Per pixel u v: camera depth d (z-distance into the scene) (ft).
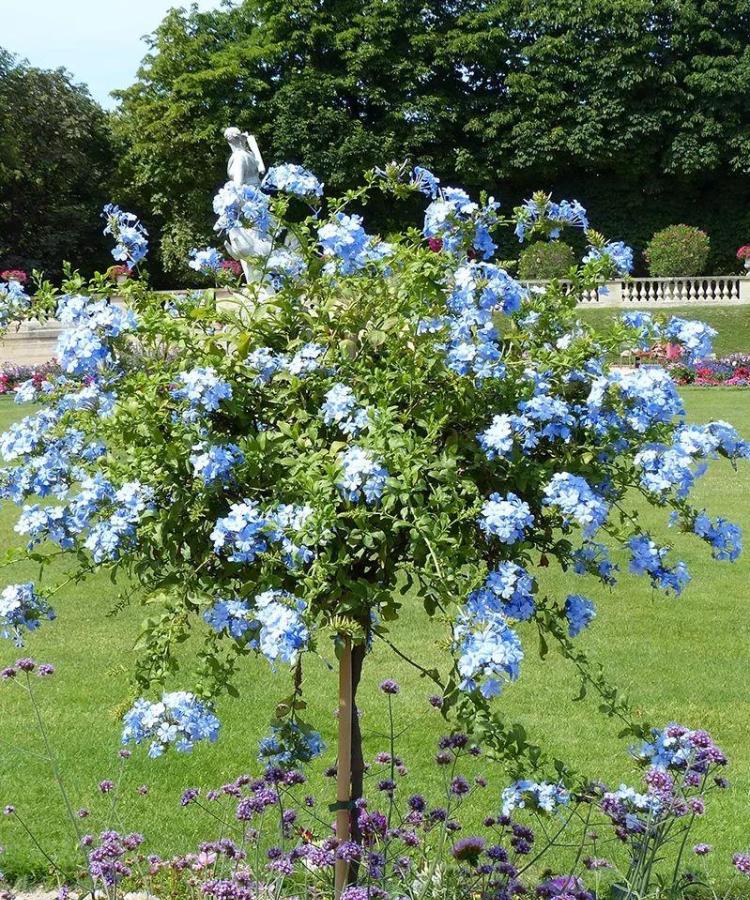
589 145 135.64
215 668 10.56
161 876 12.71
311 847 11.30
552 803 10.42
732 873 13.53
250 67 138.82
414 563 10.30
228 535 9.77
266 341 11.18
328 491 9.41
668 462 10.07
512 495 9.68
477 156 140.26
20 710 19.35
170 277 152.76
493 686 9.15
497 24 139.03
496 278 10.46
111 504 10.46
